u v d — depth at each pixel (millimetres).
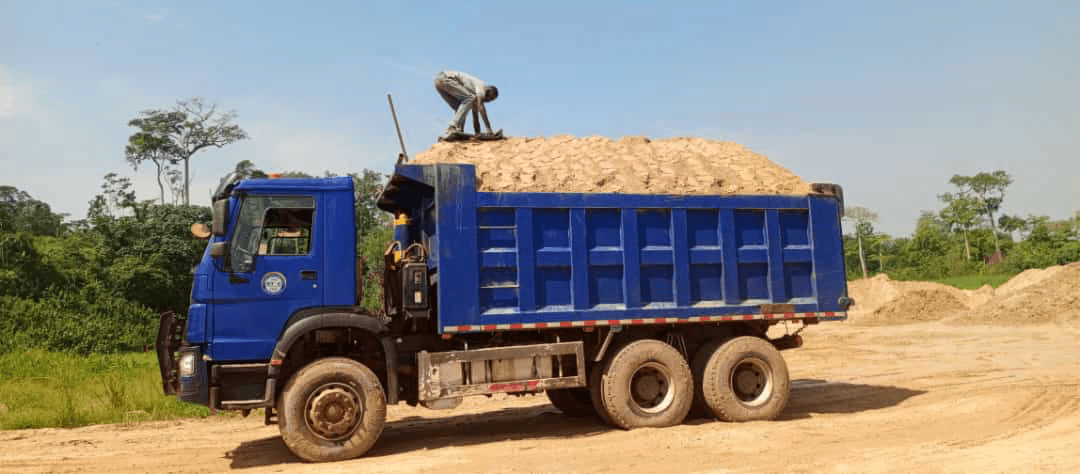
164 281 38156
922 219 98250
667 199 8641
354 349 8039
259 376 7418
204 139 81500
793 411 9664
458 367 7871
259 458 7633
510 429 9023
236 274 7375
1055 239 71438
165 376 7457
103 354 27969
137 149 77812
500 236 8109
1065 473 5664
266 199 7566
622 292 8469
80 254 39812
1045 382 11594
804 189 9359
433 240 8320
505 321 7957
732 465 6410
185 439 8797
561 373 8289
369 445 7383
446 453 7402
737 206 8906
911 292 33812
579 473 6305
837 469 6066
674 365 8477
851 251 87312
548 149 9461
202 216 42156
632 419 8289
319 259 7605
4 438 8930
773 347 8930
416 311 7820
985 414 8516
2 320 30266
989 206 94688
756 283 8969
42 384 15055
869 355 18031
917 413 8844
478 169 8586
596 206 8383
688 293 8633
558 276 8273
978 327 26250
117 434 9164
